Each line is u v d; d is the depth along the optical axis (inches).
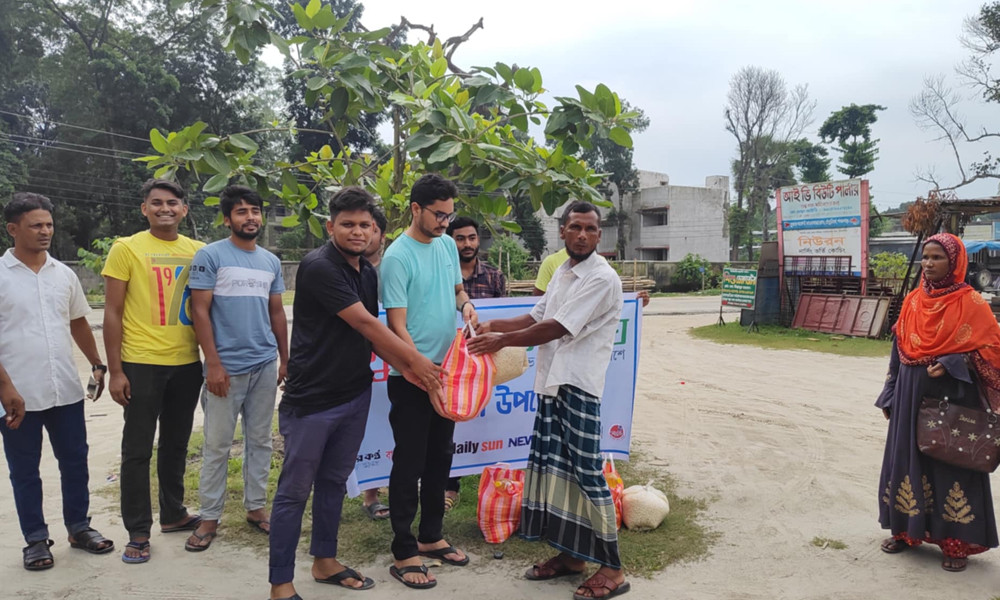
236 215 148.9
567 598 125.1
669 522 161.8
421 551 141.3
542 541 150.6
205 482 148.5
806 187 615.8
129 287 143.4
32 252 140.3
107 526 160.4
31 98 1316.4
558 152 180.4
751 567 137.9
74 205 1251.2
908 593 126.4
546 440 131.1
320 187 228.1
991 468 129.4
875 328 555.8
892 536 144.8
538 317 145.0
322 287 116.9
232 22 168.7
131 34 1197.1
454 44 217.3
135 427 142.1
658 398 321.1
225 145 181.8
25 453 137.6
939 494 135.8
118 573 135.0
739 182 1771.7
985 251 855.7
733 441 239.5
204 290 143.9
